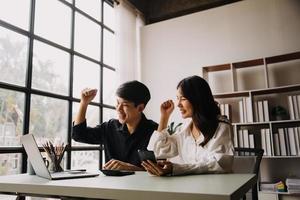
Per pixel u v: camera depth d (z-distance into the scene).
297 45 3.21
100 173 1.21
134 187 0.73
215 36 3.74
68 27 2.96
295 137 2.72
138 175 1.09
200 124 1.28
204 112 1.28
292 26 3.28
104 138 1.76
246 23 3.56
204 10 4.02
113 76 3.68
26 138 1.10
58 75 2.76
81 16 3.19
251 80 3.36
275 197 2.60
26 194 0.97
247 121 3.01
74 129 1.68
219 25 3.74
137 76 4.05
